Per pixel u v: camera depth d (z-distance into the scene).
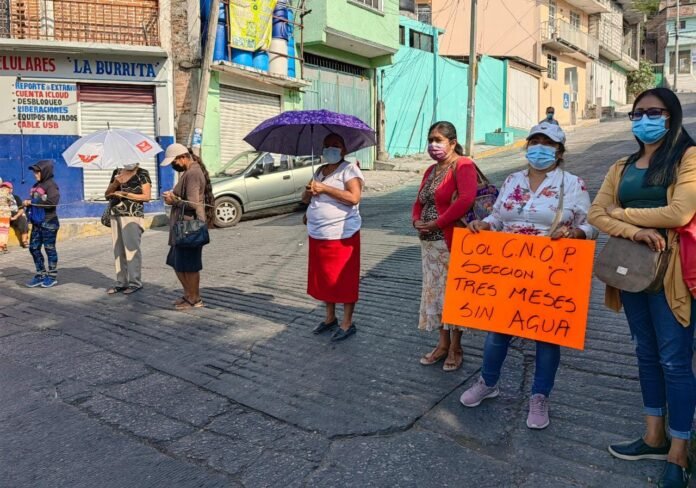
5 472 3.28
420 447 3.40
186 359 4.91
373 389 4.17
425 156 24.27
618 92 49.84
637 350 3.14
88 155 6.52
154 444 3.56
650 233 2.87
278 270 8.07
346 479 3.12
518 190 3.61
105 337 5.55
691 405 2.89
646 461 3.13
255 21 15.98
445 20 33.25
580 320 3.33
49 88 14.19
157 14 14.80
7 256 10.73
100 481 3.17
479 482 3.05
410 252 8.57
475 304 3.66
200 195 6.21
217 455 3.41
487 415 3.72
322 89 19.83
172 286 7.47
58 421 3.88
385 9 20.41
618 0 45.47
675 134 2.88
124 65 14.62
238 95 16.62
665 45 54.75
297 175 13.80
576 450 3.28
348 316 5.24
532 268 3.50
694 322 2.94
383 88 22.91
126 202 7.13
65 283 7.94
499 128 30.06
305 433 3.62
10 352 5.23
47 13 14.09
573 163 17.95
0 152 13.93
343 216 5.10
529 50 33.81
